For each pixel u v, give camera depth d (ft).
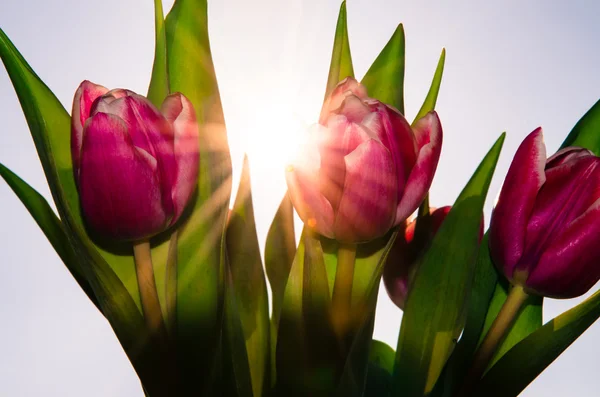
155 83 1.53
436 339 1.56
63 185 1.48
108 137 1.29
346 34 1.64
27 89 1.38
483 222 1.64
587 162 1.40
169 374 1.43
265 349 1.62
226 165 1.51
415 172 1.37
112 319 1.42
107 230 1.34
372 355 1.76
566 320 1.48
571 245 1.38
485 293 1.60
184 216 1.50
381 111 1.37
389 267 1.69
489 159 1.54
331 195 1.36
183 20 1.56
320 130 1.35
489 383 1.50
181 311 1.49
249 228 1.64
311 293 1.43
